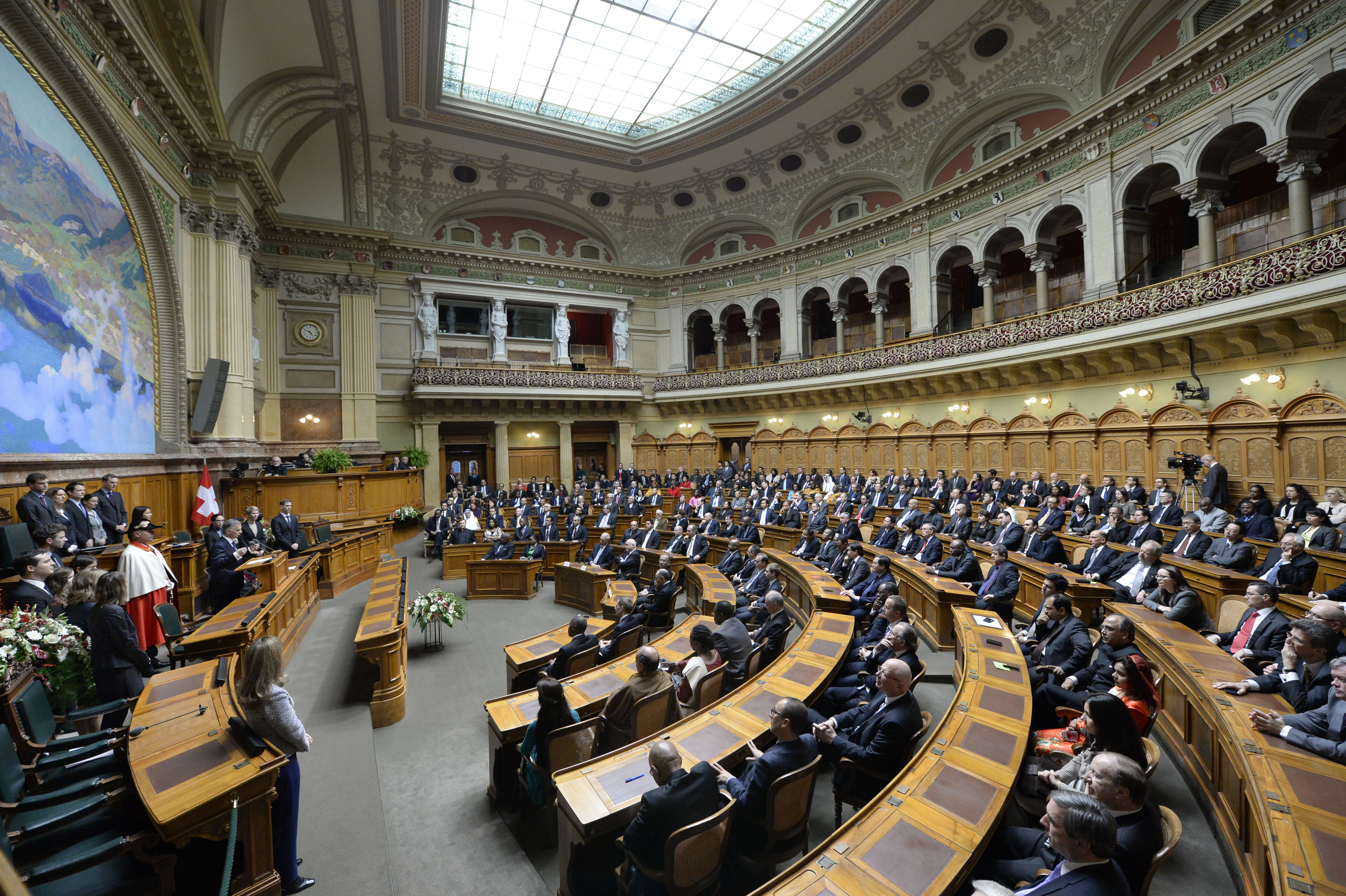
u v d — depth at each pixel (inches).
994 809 130.3
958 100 718.5
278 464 595.2
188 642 244.4
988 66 669.9
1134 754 135.1
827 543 459.8
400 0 605.6
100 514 322.0
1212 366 496.7
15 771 144.8
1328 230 415.8
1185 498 494.9
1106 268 589.6
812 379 887.7
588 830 136.8
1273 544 330.6
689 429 1083.3
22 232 300.7
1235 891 147.5
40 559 208.7
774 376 959.6
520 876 169.3
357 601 463.2
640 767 159.9
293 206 826.8
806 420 938.7
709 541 553.6
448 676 319.6
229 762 147.8
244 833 144.5
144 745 155.7
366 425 859.4
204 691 190.7
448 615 345.4
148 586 257.4
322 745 238.8
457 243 961.5
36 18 303.4
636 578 506.6
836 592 331.0
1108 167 586.2
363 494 650.2
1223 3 501.4
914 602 371.6
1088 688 209.2
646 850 129.1
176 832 131.1
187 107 486.3
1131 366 552.4
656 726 194.9
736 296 1043.3
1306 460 436.1
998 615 285.7
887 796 135.1
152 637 258.1
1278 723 150.9
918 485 679.1
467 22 671.8
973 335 692.1
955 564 354.0
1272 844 114.2
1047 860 123.6
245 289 605.3
